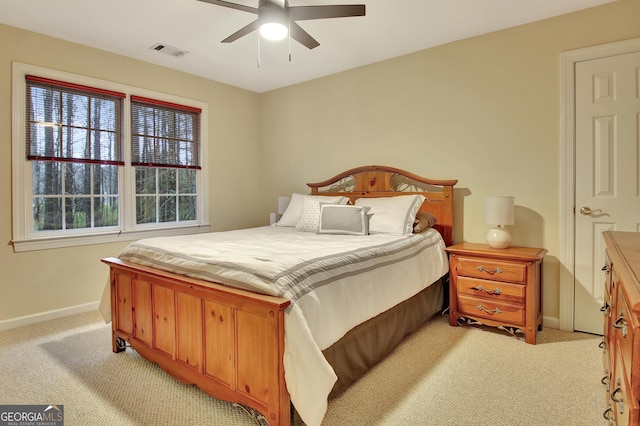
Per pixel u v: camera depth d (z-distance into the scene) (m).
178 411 1.83
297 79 4.46
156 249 2.32
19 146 3.03
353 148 4.13
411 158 3.69
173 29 3.08
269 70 4.12
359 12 2.24
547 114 2.95
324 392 1.50
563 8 2.77
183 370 2.02
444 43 3.43
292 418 1.66
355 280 2.03
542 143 2.98
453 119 3.42
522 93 3.06
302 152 4.60
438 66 3.49
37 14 2.80
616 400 1.20
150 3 2.65
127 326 2.42
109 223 3.63
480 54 3.25
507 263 2.73
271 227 3.89
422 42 3.39
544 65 2.95
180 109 4.15
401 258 2.56
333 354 1.90
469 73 3.32
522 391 2.00
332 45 3.44
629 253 1.32
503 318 2.77
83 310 3.40
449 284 3.18
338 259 2.04
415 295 2.85
